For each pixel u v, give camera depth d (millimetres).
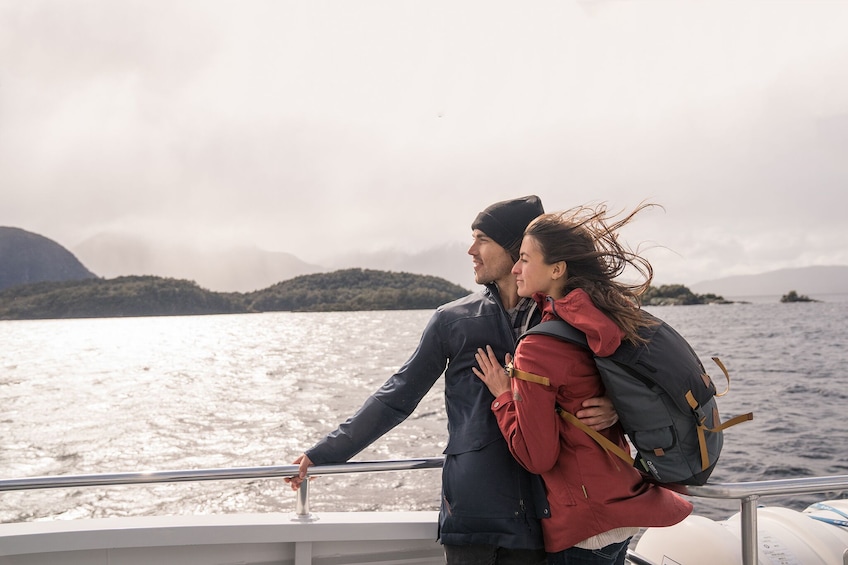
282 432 23984
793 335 72750
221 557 2312
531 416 1828
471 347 2086
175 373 46062
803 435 19984
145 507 13797
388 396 2172
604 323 1770
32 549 2170
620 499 1873
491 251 2117
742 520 2039
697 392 1746
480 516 1989
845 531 2674
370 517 2391
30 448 22375
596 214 2006
